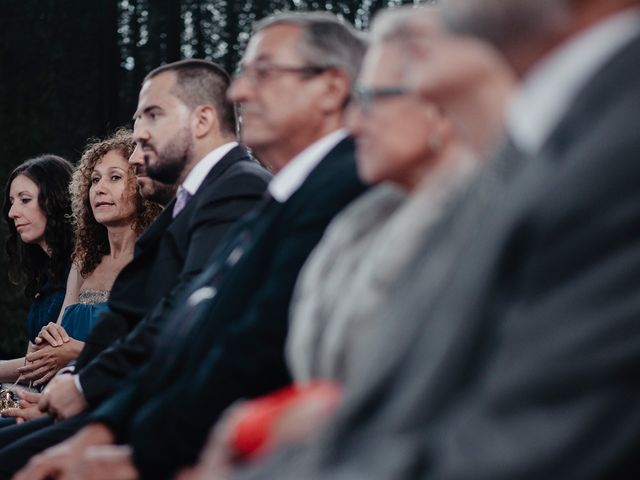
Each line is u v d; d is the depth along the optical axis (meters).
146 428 3.43
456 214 1.87
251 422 2.14
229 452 2.15
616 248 1.43
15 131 12.93
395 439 1.63
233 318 3.49
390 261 2.38
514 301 1.54
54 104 13.11
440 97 1.79
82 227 6.76
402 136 2.35
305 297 2.71
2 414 5.58
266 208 3.64
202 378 3.30
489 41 1.71
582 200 1.45
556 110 1.60
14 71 13.29
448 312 1.63
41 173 7.41
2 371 7.05
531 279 1.49
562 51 1.66
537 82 1.65
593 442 1.42
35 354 6.21
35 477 3.91
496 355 1.54
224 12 12.48
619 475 1.42
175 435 3.33
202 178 4.95
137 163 5.43
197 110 5.01
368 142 2.40
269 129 3.67
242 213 4.58
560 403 1.44
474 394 1.57
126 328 5.05
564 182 1.47
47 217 7.40
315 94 3.65
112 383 4.68
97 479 3.48
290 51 3.66
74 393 4.75
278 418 2.12
